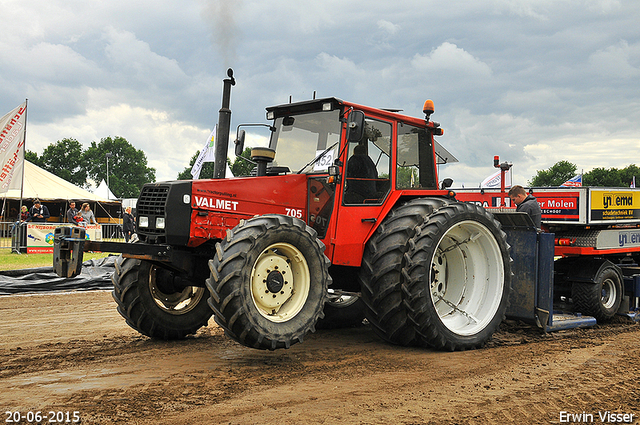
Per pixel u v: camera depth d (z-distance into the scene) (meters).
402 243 4.93
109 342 5.23
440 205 5.29
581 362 4.60
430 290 4.94
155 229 4.61
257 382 3.81
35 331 5.82
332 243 4.94
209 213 4.63
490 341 5.52
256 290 4.19
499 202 9.05
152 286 5.31
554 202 7.34
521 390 3.73
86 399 3.36
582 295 6.91
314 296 4.46
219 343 5.23
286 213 5.09
